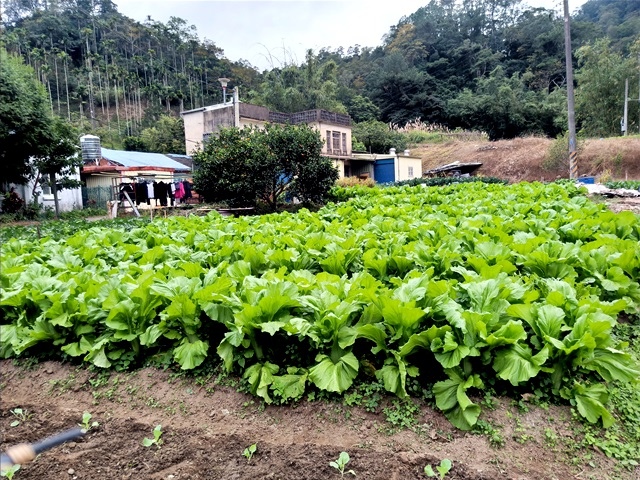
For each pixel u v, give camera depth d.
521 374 2.99
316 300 3.61
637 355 3.91
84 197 24.08
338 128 30.83
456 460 2.76
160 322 3.79
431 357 3.39
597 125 42.12
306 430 3.06
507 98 52.38
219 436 3.05
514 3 75.88
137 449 2.98
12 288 4.43
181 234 7.61
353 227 7.99
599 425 3.01
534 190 11.77
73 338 4.07
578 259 4.75
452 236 5.81
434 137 51.47
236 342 3.36
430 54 71.38
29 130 14.74
